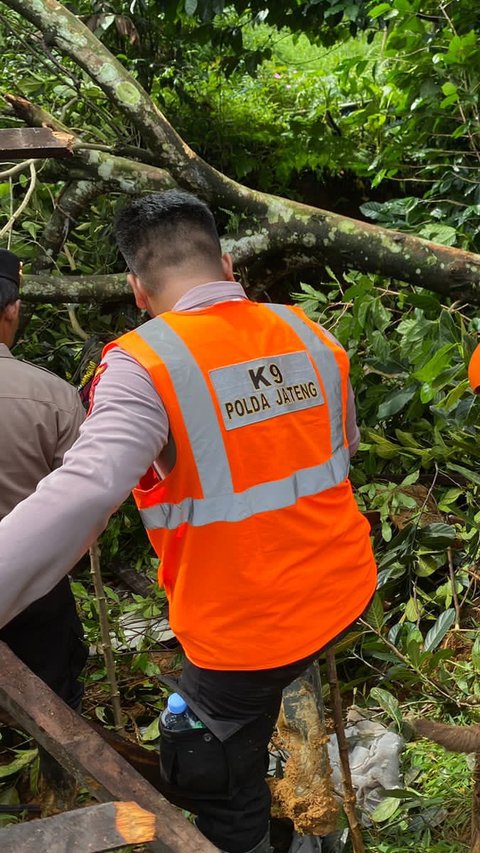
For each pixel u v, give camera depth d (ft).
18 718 4.85
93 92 13.42
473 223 12.85
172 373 4.89
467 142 13.93
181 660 9.40
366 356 11.23
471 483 10.75
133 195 11.12
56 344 12.63
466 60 11.55
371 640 9.11
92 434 4.57
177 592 5.34
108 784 4.29
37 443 6.54
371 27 14.88
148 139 10.43
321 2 14.24
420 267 10.26
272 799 6.88
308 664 5.44
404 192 17.08
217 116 16.63
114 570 11.32
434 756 7.91
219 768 5.63
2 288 6.65
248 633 5.24
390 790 6.97
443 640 9.49
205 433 4.95
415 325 9.96
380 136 15.62
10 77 14.49
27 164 10.54
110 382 4.80
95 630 9.61
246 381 5.15
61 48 10.51
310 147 16.39
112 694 8.14
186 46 16.57
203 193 10.70
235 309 5.40
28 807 7.35
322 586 5.37
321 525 5.38
